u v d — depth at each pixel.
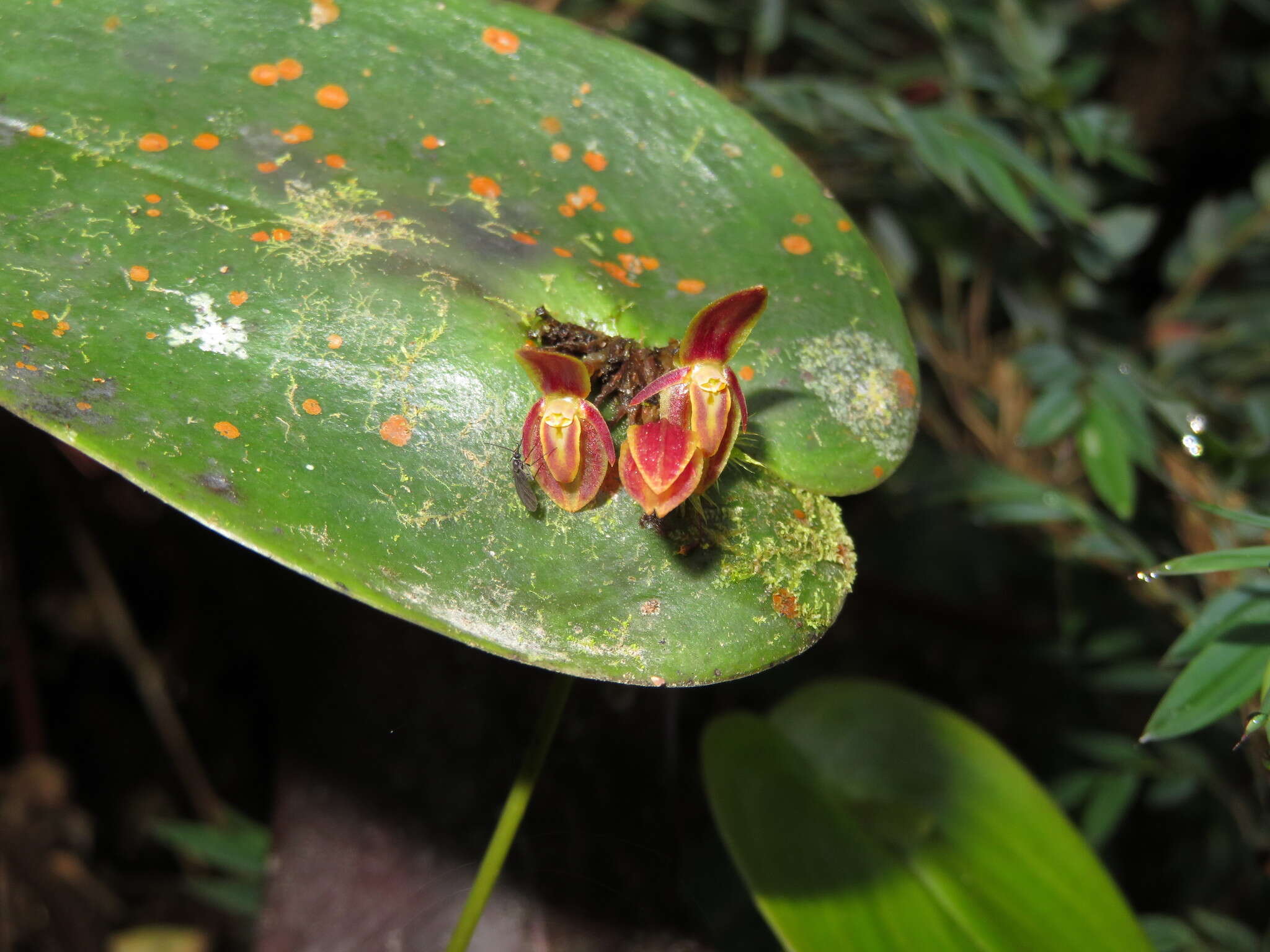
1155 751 0.25
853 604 0.34
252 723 0.33
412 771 0.20
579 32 0.16
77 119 0.14
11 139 0.14
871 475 0.15
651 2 0.27
